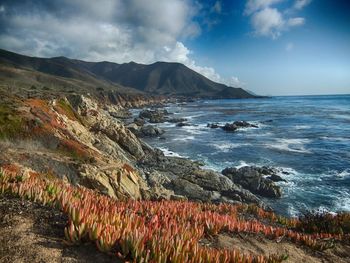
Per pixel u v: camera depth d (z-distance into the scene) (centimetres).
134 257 525
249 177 2716
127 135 3669
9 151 1788
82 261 517
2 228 597
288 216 2112
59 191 850
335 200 2336
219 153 3978
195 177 2620
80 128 3108
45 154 1919
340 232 1044
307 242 864
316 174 2977
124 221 645
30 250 532
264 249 787
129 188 1975
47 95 3516
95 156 2280
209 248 678
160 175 2620
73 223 615
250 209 1352
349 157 3625
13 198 745
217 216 916
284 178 2862
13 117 2205
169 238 595
